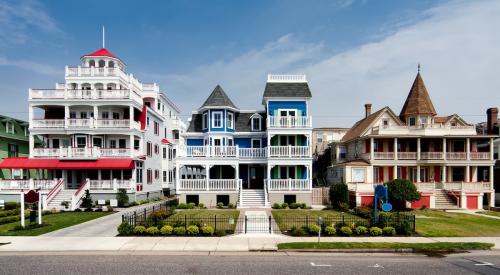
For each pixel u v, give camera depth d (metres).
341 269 12.05
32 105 35.25
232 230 18.47
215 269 11.92
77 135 35.72
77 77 37.59
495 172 39.22
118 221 22.61
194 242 15.99
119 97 35.69
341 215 25.17
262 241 16.19
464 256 14.11
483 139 38.22
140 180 37.28
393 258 13.71
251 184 36.25
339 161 44.69
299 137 34.50
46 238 16.91
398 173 37.53
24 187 32.91
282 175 34.84
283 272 11.62
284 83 35.09
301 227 18.39
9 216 23.86
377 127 36.56
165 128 49.09
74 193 31.45
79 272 11.53
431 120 38.03
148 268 12.01
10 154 40.84
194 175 46.88
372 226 18.42
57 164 33.84
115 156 34.97
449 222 22.81
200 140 36.81
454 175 37.59
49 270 11.75
